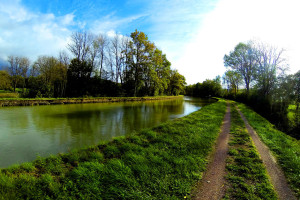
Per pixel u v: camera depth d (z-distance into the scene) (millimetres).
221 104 28359
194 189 3486
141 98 36312
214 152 5734
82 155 5270
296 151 5781
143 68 37500
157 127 9469
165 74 50406
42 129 9922
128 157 4945
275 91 17734
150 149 5691
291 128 11984
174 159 4824
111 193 3275
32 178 3736
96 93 32688
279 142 6871
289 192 3410
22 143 7660
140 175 3904
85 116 14320
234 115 15633
